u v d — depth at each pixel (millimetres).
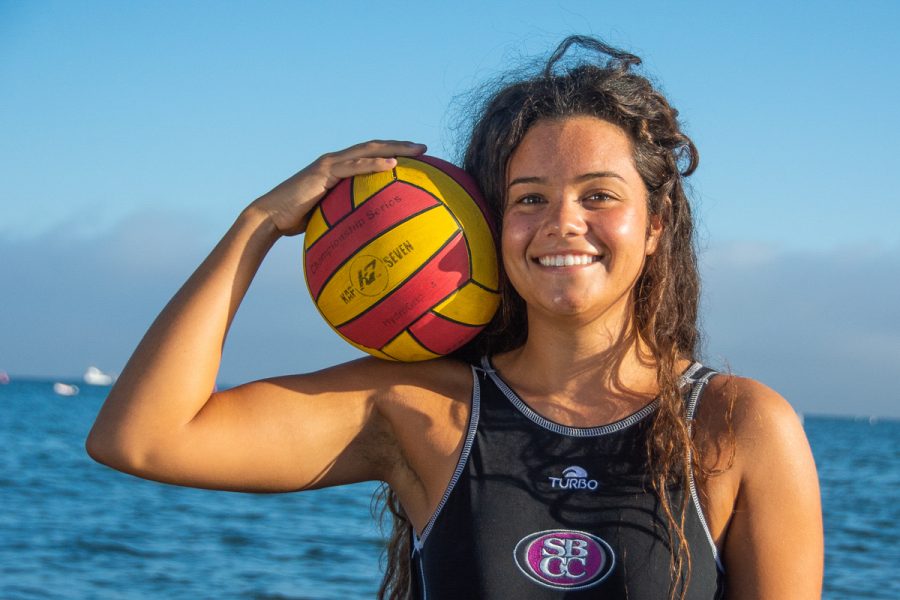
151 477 3070
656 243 3225
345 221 3188
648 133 3098
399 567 3598
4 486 24438
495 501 2893
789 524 2822
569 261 2963
